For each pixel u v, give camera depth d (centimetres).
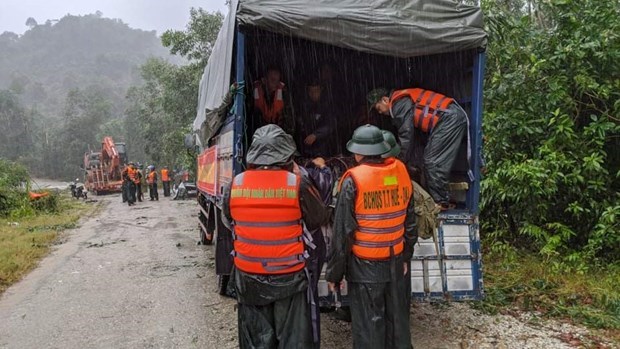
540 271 603
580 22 642
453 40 431
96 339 476
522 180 623
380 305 350
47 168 6688
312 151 637
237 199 335
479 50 448
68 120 6644
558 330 460
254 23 402
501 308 520
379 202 346
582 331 455
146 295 620
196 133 1000
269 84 566
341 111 648
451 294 428
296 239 333
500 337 445
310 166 463
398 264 352
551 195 639
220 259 579
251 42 550
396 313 349
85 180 3372
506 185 651
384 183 347
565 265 603
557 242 616
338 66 632
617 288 541
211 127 620
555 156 611
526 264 638
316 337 342
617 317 477
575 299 526
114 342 468
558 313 496
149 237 1101
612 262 619
